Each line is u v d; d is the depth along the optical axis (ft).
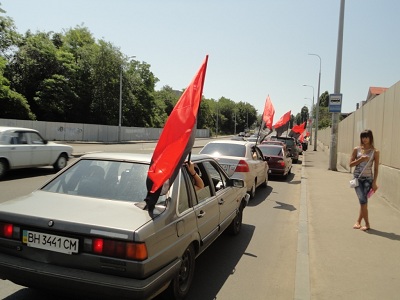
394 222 23.88
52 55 159.74
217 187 17.66
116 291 9.66
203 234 14.33
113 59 177.27
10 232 10.81
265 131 47.52
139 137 183.01
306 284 14.10
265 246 19.80
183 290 12.58
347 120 65.98
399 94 29.66
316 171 57.67
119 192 12.44
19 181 36.68
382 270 15.61
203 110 345.31
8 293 12.78
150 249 10.18
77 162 14.11
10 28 125.49
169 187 11.86
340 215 25.96
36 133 41.45
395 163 30.04
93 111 174.29
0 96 123.95
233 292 13.96
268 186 42.63
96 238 9.98
